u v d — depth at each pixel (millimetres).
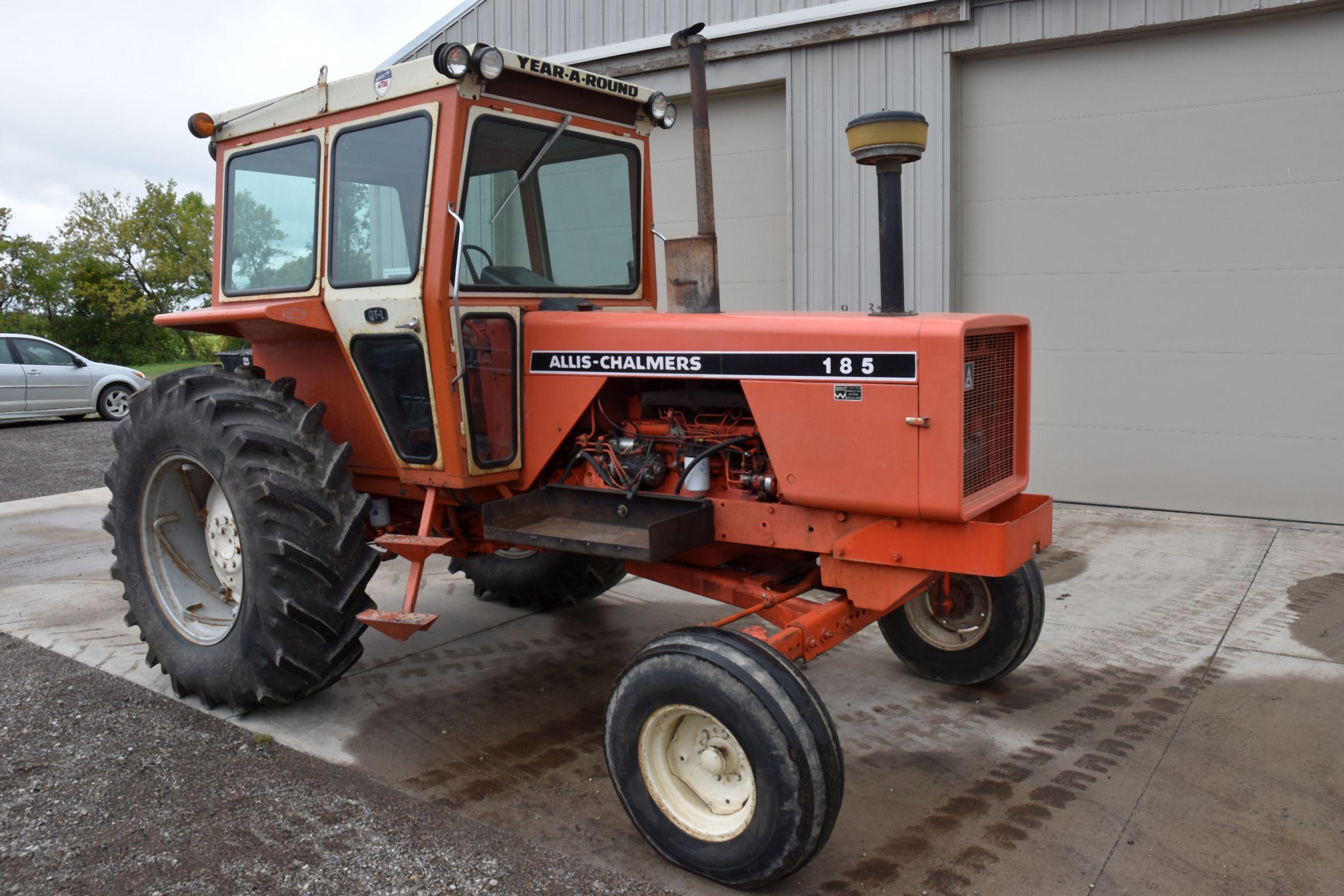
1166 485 6238
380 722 3494
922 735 3369
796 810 2322
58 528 6645
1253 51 5672
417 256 3156
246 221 3848
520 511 3199
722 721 2428
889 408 2678
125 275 35969
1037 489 6676
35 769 3078
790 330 2826
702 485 3123
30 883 2457
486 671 4012
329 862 2555
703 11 7195
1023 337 3057
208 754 3203
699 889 2494
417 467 3400
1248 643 4070
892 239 2818
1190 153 5906
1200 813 2803
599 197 3723
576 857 2629
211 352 37219
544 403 3340
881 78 6578
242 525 3324
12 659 4074
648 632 4484
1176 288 6047
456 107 3066
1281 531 5719
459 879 2490
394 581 5363
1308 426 5777
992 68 6410
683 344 3014
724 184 7477
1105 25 5867
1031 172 6383
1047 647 4133
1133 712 3492
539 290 3486
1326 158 5551
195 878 2477
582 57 7797
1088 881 2488
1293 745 3197
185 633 3662
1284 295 5750
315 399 3893
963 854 2623
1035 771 3084
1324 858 2568
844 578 2898
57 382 13094
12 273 35094
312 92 3465
